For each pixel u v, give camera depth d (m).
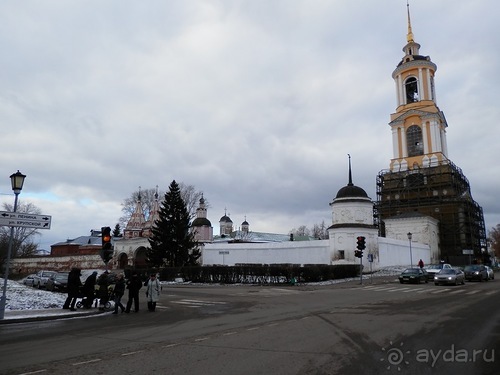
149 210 79.06
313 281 37.12
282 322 13.20
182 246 52.94
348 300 20.80
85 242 99.69
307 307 17.77
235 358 8.20
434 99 82.69
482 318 13.34
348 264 43.66
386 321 12.91
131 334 11.55
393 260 53.78
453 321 12.71
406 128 81.12
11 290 25.22
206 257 56.66
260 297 23.98
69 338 10.98
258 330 11.70
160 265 52.81
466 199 72.56
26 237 75.38
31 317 14.84
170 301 22.44
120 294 17.48
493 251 119.62
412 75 82.88
